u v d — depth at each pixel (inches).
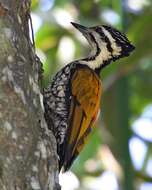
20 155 415.8
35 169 419.5
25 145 419.2
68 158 486.3
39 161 422.9
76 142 487.8
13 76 426.6
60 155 486.9
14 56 431.5
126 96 553.9
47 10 693.9
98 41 535.8
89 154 700.7
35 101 437.4
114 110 655.1
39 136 430.0
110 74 574.6
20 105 422.9
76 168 704.4
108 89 644.7
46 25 711.7
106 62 534.0
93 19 700.0
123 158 533.3
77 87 495.5
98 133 681.6
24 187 412.2
